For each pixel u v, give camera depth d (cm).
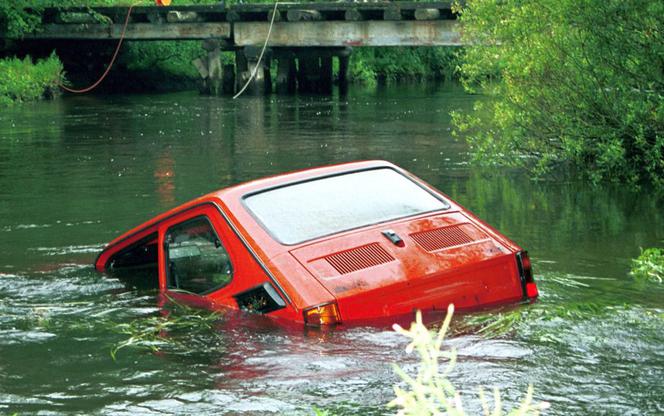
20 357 523
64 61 3925
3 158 1673
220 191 629
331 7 3183
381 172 652
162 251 660
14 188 1303
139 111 2766
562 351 482
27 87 3234
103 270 755
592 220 984
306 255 560
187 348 520
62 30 3566
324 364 474
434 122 2289
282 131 2117
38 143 1925
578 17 1297
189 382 465
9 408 440
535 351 482
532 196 1161
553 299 600
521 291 593
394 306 542
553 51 1327
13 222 1033
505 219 1003
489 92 1462
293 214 598
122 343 539
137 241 701
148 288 675
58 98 3366
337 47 3819
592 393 422
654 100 1311
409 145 1788
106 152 1745
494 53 1423
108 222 1023
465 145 1764
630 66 1312
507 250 595
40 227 998
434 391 173
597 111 1330
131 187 1288
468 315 549
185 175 1409
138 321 586
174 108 2884
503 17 1424
